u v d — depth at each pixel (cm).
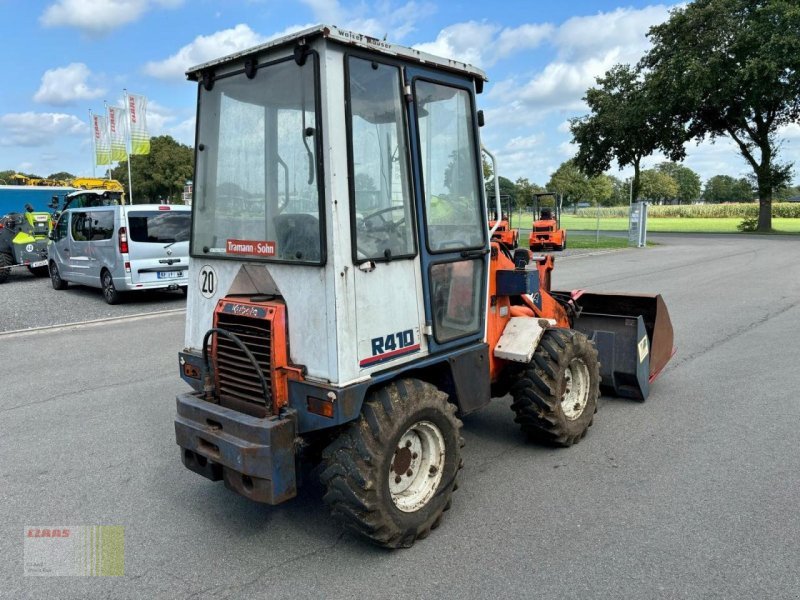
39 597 294
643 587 286
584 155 3800
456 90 361
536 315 476
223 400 347
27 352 791
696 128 3688
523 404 432
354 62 295
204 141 361
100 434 505
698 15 3148
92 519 367
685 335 805
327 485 309
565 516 356
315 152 289
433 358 345
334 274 286
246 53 319
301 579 303
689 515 352
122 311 1093
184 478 423
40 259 1536
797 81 3012
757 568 298
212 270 359
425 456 338
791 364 657
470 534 339
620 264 1809
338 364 290
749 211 6550
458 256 359
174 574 310
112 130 2834
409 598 284
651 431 485
